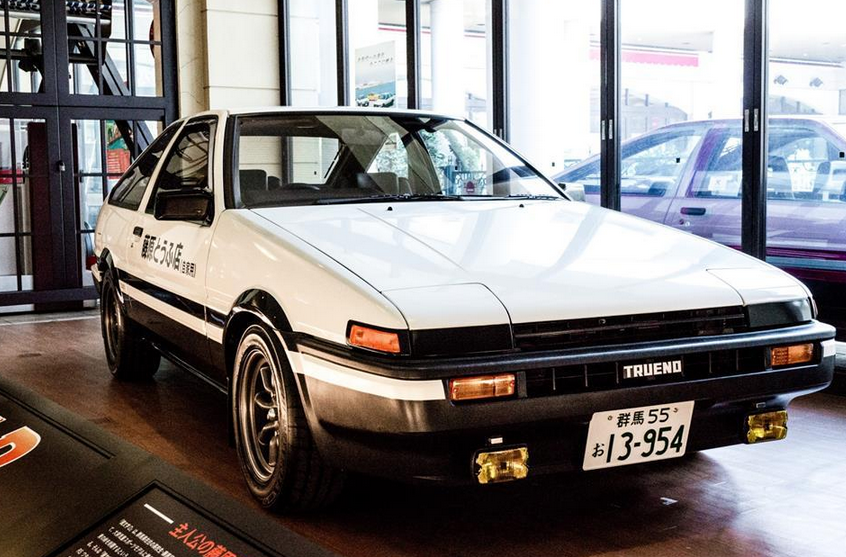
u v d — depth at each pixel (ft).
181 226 11.43
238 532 5.17
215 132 11.21
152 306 12.42
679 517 8.96
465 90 22.52
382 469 7.59
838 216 15.44
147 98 27.30
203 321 10.39
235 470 10.61
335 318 7.76
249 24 28.63
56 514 5.94
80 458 6.43
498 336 7.44
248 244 9.39
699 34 17.13
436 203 10.53
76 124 25.91
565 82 20.12
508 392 7.34
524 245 9.00
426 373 7.13
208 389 14.79
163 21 27.58
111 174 26.48
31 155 25.14
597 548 8.19
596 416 7.64
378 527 8.70
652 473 10.35
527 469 7.57
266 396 9.14
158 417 13.02
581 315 7.69
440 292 7.70
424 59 24.02
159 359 15.10
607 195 18.81
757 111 15.69
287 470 8.40
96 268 15.42
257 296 8.81
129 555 5.34
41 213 25.22
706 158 17.51
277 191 10.53
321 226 9.32
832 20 15.65
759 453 11.16
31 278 25.26
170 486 5.70
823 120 15.60
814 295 15.97
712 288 8.44
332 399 7.68
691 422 8.14
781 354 8.41
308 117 11.44
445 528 8.68
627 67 18.45
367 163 11.17
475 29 21.99
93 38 26.13
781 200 16.24
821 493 9.69
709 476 10.25
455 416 7.18
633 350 7.71
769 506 9.29
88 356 18.13
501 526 8.72
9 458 6.88
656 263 8.82
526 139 20.97
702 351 7.98
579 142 19.94
